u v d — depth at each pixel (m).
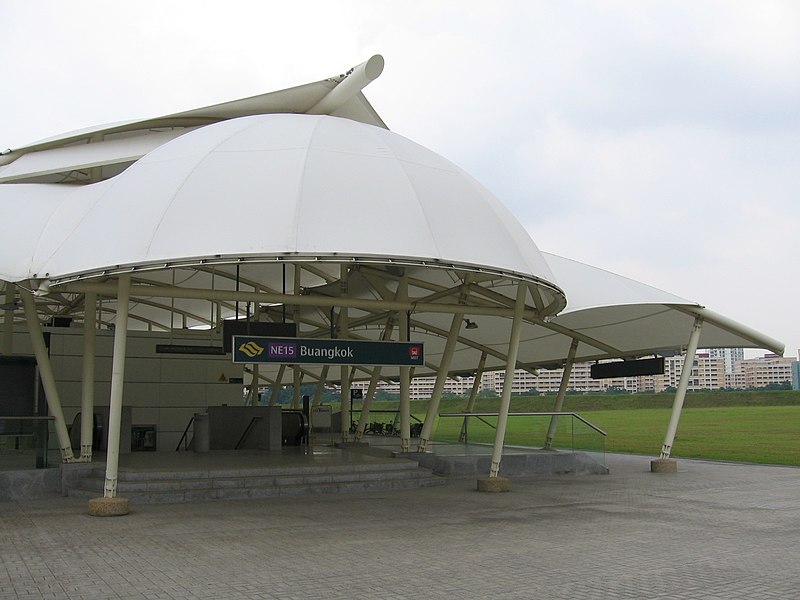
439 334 27.89
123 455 20.83
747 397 55.03
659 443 35.34
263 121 16.94
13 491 15.38
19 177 22.16
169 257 12.86
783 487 17.86
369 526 11.90
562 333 25.58
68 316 31.88
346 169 14.62
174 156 15.45
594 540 10.74
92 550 9.91
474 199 15.86
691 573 8.63
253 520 12.48
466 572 8.62
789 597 7.56
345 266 23.11
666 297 21.73
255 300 15.12
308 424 26.94
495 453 17.20
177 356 26.09
